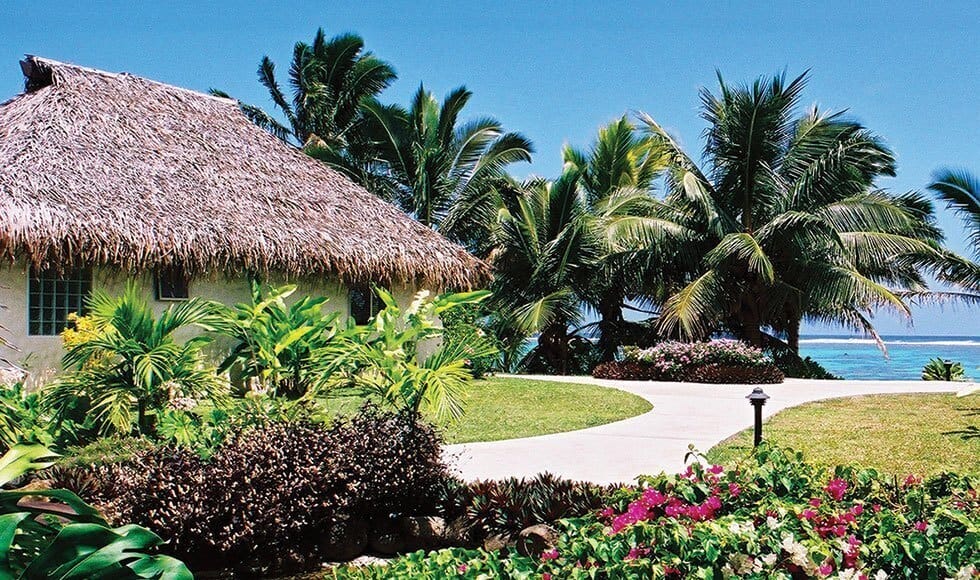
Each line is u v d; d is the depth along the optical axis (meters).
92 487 5.69
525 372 26.61
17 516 2.33
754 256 21.25
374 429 6.61
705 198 23.11
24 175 12.96
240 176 16.50
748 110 23.17
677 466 8.26
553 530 5.59
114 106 16.53
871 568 3.41
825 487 4.43
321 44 34.53
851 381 19.53
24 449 2.69
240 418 6.92
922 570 3.33
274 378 9.38
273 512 5.82
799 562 3.27
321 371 9.18
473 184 29.95
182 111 17.98
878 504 4.28
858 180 24.20
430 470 6.61
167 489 5.65
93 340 8.66
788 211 22.86
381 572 4.52
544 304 23.97
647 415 12.31
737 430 10.70
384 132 30.20
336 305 17.22
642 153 29.94
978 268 19.50
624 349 22.55
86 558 2.24
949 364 22.23
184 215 14.22
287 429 6.33
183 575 2.33
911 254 21.39
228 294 15.84
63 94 15.98
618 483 7.01
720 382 18.97
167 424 6.77
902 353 74.38
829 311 24.16
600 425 11.34
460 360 7.88
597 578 3.46
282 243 14.95
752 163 23.70
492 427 11.16
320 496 6.05
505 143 30.77
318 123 33.75
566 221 25.67
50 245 12.28
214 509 5.70
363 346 8.46
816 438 9.91
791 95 23.17
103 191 13.69
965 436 9.81
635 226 23.23
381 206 18.50
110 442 7.98
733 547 3.41
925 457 8.57
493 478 7.64
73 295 14.29
